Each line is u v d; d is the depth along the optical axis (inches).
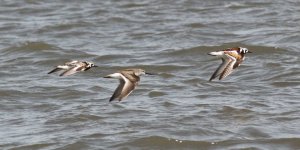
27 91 1175.0
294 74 1235.9
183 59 1350.9
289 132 966.4
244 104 1078.4
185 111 1050.7
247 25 1563.7
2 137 968.9
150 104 1087.0
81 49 1419.8
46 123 1018.1
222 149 921.5
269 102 1091.3
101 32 1544.0
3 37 1520.7
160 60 1347.2
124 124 999.6
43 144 937.5
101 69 1300.4
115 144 933.8
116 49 1421.0
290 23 1569.9
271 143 932.6
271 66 1280.8
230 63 662.5
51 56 1380.4
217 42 1446.9
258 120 1011.3
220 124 997.8
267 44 1418.6
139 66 1312.7
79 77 1251.8
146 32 1530.5
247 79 1224.2
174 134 959.6
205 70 1286.9
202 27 1552.7
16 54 1401.3
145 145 935.0
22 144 940.6
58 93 1163.3
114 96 637.3
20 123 1024.2
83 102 1117.7
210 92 1154.7
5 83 1226.6
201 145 932.6
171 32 1520.7
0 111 1085.1
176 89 1172.5
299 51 1369.3
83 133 970.7
